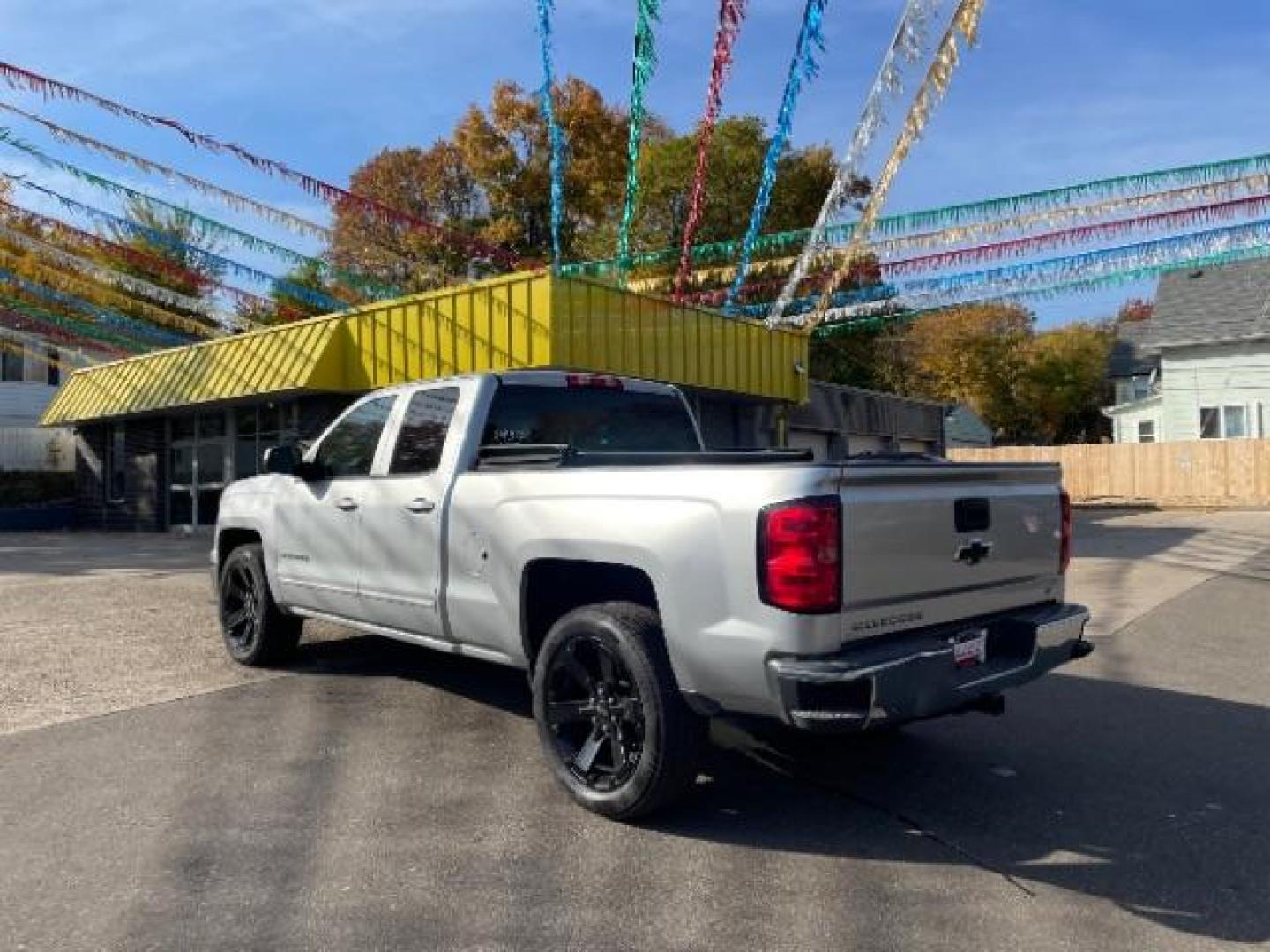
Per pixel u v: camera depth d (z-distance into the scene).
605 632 4.23
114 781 4.73
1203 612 9.88
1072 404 50.75
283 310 16.72
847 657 3.77
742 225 23.70
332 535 6.05
